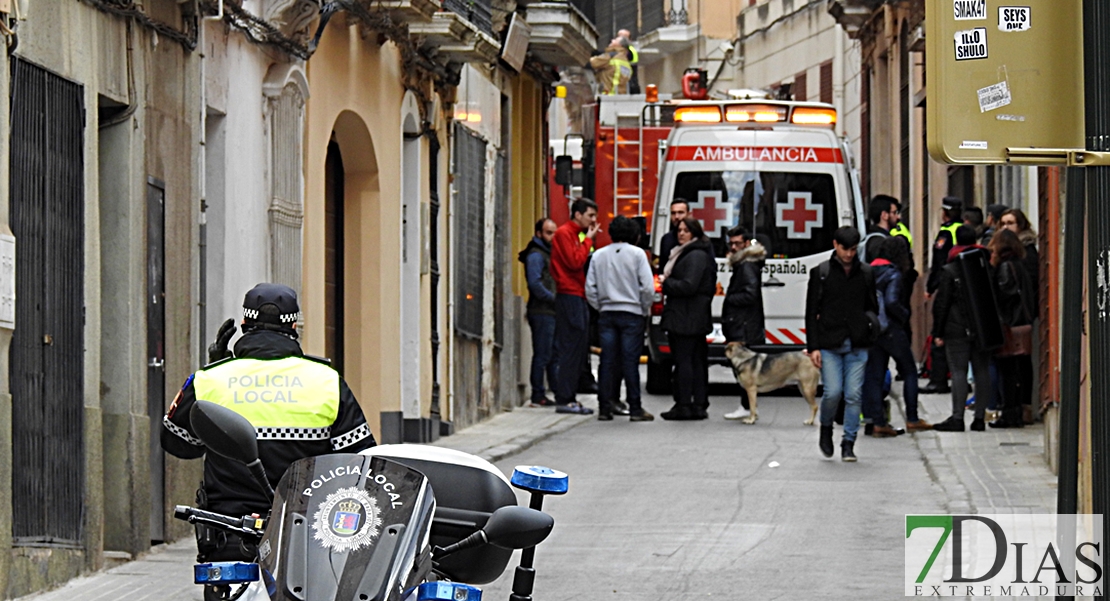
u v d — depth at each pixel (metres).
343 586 11.41
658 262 56.94
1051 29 13.29
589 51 62.09
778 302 56.25
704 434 45.22
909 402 44.22
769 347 56.25
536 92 62.97
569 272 51.28
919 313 77.50
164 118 28.95
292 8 34.88
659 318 56.81
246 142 33.19
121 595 23.92
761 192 56.53
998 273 42.81
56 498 24.59
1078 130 13.28
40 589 23.77
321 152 38.28
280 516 12.20
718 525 30.66
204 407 13.02
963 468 36.56
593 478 37.12
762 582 25.30
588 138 72.06
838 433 45.31
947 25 13.19
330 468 12.49
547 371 58.78
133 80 27.52
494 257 55.03
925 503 32.75
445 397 47.91
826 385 39.16
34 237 24.09
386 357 43.78
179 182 29.69
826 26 105.94
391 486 12.34
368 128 41.91
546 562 27.12
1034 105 13.28
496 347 54.84
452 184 49.50
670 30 140.75
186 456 15.66
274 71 34.97
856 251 38.84
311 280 37.59
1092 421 13.05
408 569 11.79
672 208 48.94
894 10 84.00
